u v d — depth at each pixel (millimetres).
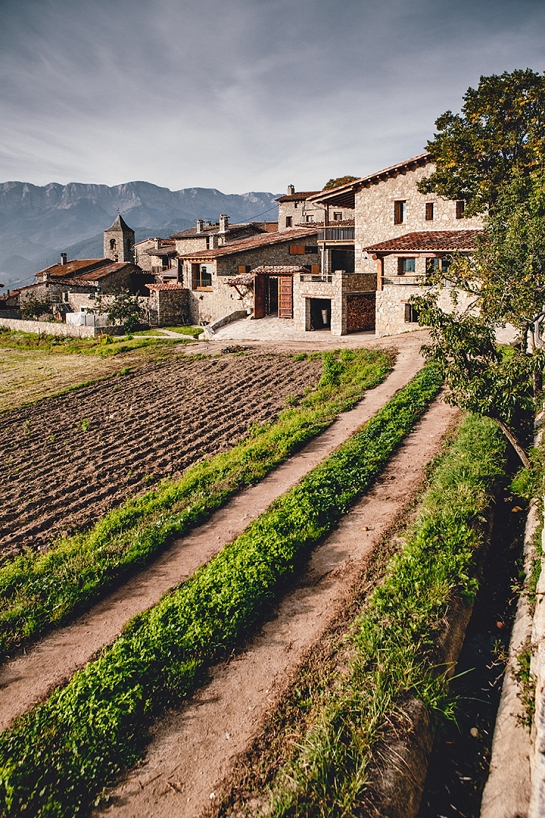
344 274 33406
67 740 5988
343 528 10227
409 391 18469
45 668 7688
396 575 7914
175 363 31219
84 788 5531
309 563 9195
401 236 34188
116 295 46938
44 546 12172
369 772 5051
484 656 6820
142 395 25422
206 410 21953
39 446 19734
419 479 11773
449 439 13703
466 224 32594
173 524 11297
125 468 16688
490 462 11297
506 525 9570
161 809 5203
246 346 33219
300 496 11320
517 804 4668
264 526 10227
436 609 7113
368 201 36812
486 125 28250
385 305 32312
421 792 5133
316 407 19672
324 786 4938
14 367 35781
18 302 70312
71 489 15516
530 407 11625
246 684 6648
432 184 30391
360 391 20328
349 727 5586
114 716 6188
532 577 7395
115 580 9820
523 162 26844
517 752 5160
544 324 12227
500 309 11844
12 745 6039
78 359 36406
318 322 37625
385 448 13633
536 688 5172
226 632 7457
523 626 6801
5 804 5363
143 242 85688
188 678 6766
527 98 26719
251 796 5195
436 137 29484
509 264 12234
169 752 5828
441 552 8250
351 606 7805
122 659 7074
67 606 9000
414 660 6273
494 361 10891
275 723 5980
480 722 5965
